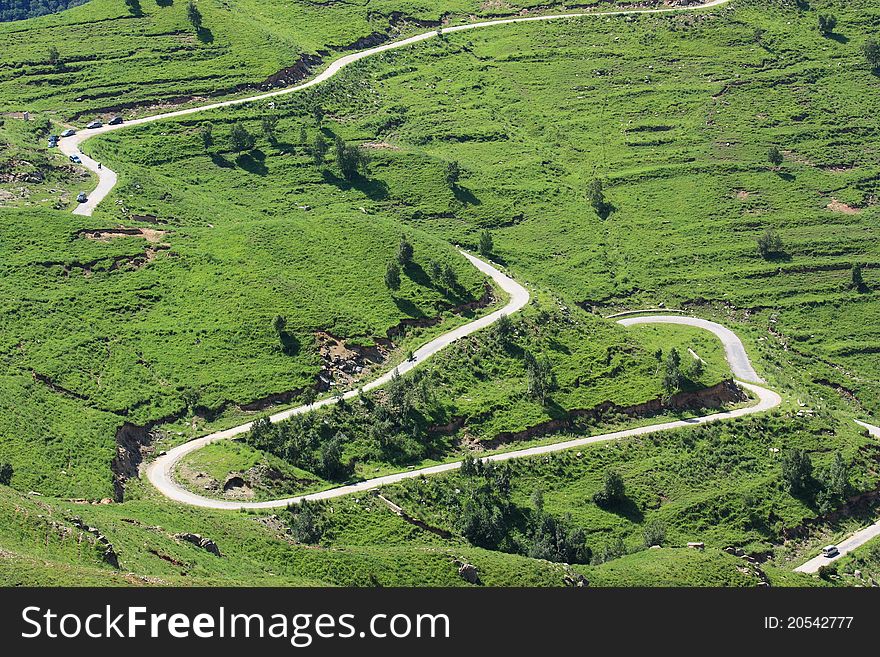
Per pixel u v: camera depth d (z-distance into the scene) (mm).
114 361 181500
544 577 137750
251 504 154875
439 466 172625
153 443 168125
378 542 152750
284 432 171375
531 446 182250
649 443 186125
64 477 148500
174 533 133000
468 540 159500
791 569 168750
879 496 185625
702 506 176625
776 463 186875
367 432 176750
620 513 173375
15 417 158625
